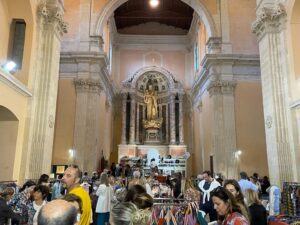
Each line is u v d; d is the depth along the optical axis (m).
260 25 10.57
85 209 3.31
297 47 9.41
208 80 17.75
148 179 9.70
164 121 25.92
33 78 9.38
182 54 26.48
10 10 9.15
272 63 9.95
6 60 9.05
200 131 21.14
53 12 10.03
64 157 15.70
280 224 4.62
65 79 16.62
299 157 9.00
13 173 8.37
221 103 16.16
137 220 2.10
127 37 26.34
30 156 9.05
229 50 16.83
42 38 9.85
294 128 9.16
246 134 15.84
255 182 10.64
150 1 21.98
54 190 8.62
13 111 8.27
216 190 3.02
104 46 20.19
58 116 16.16
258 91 16.36
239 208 2.93
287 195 8.57
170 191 8.94
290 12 9.54
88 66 16.69
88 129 16.17
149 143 25.03
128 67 26.12
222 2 17.42
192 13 24.12
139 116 26.03
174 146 24.17
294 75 9.27
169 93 25.52
